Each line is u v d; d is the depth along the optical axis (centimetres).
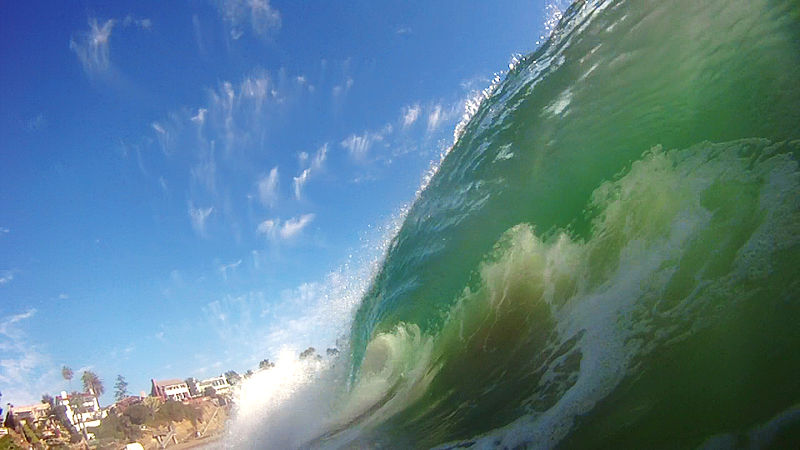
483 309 684
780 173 392
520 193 759
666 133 557
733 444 272
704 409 304
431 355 766
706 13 591
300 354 1282
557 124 773
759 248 362
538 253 641
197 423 7325
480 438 450
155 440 6675
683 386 327
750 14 538
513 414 447
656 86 623
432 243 951
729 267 372
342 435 734
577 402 388
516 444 399
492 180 855
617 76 700
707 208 429
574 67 838
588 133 688
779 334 308
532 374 480
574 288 530
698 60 570
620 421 339
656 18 690
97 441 7181
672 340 365
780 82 466
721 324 343
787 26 492
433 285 855
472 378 593
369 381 932
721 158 460
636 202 518
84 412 9006
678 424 308
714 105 517
